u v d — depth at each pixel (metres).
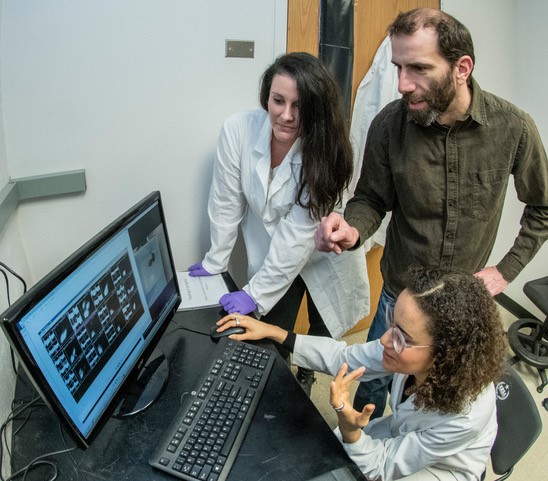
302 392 0.98
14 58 1.25
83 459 0.83
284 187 1.33
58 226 1.51
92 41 1.32
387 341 0.88
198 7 1.42
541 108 2.12
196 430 0.87
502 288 1.31
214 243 1.53
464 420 0.89
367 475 0.95
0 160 1.25
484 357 0.83
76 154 1.44
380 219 1.41
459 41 0.98
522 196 1.29
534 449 1.74
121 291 0.90
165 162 1.59
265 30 1.54
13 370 1.01
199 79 1.51
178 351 1.12
